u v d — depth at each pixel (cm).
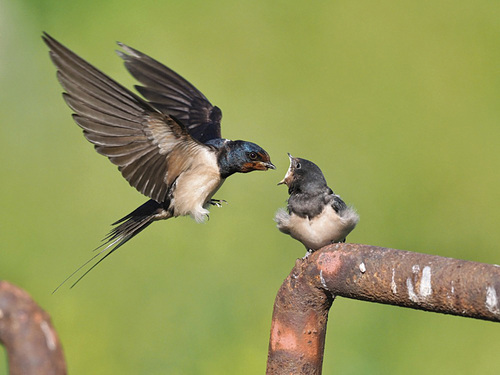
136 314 1173
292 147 1639
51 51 637
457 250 1445
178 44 1886
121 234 809
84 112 680
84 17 1927
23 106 1683
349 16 2056
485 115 1808
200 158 775
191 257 1273
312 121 1717
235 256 1274
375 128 1712
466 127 1758
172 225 1315
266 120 1692
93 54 1834
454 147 1695
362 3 2103
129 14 1958
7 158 1538
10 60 1772
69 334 1141
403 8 2086
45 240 1346
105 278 1241
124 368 1100
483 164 1641
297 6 2080
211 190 796
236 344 1106
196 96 952
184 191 784
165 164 761
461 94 1855
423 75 1917
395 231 1451
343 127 1719
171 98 942
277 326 452
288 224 673
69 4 1928
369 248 417
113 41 1867
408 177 1605
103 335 1131
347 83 1858
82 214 1405
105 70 1794
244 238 1307
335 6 2069
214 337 1138
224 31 1962
